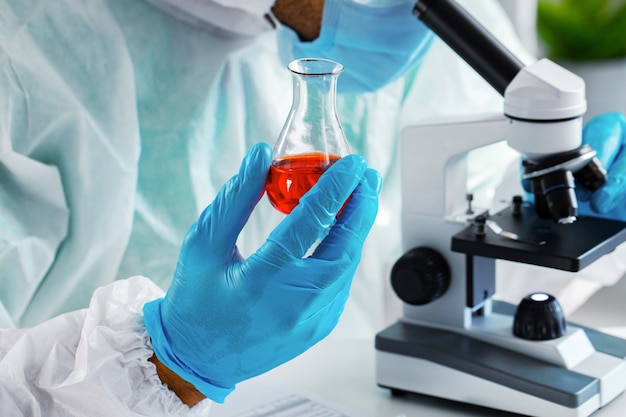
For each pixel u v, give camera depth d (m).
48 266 1.35
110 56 1.38
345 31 1.41
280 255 0.94
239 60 1.53
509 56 1.18
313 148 0.94
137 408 1.05
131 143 1.39
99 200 1.37
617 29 2.78
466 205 1.37
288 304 0.96
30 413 1.04
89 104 1.37
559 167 1.16
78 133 1.35
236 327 0.99
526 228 1.27
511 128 1.16
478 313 1.35
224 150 1.53
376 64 1.48
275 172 0.95
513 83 1.15
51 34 1.33
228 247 0.98
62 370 1.07
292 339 1.00
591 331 1.33
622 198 1.40
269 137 1.57
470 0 1.91
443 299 1.31
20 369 1.06
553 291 1.72
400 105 1.83
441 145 1.29
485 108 1.91
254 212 1.58
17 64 1.30
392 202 1.80
